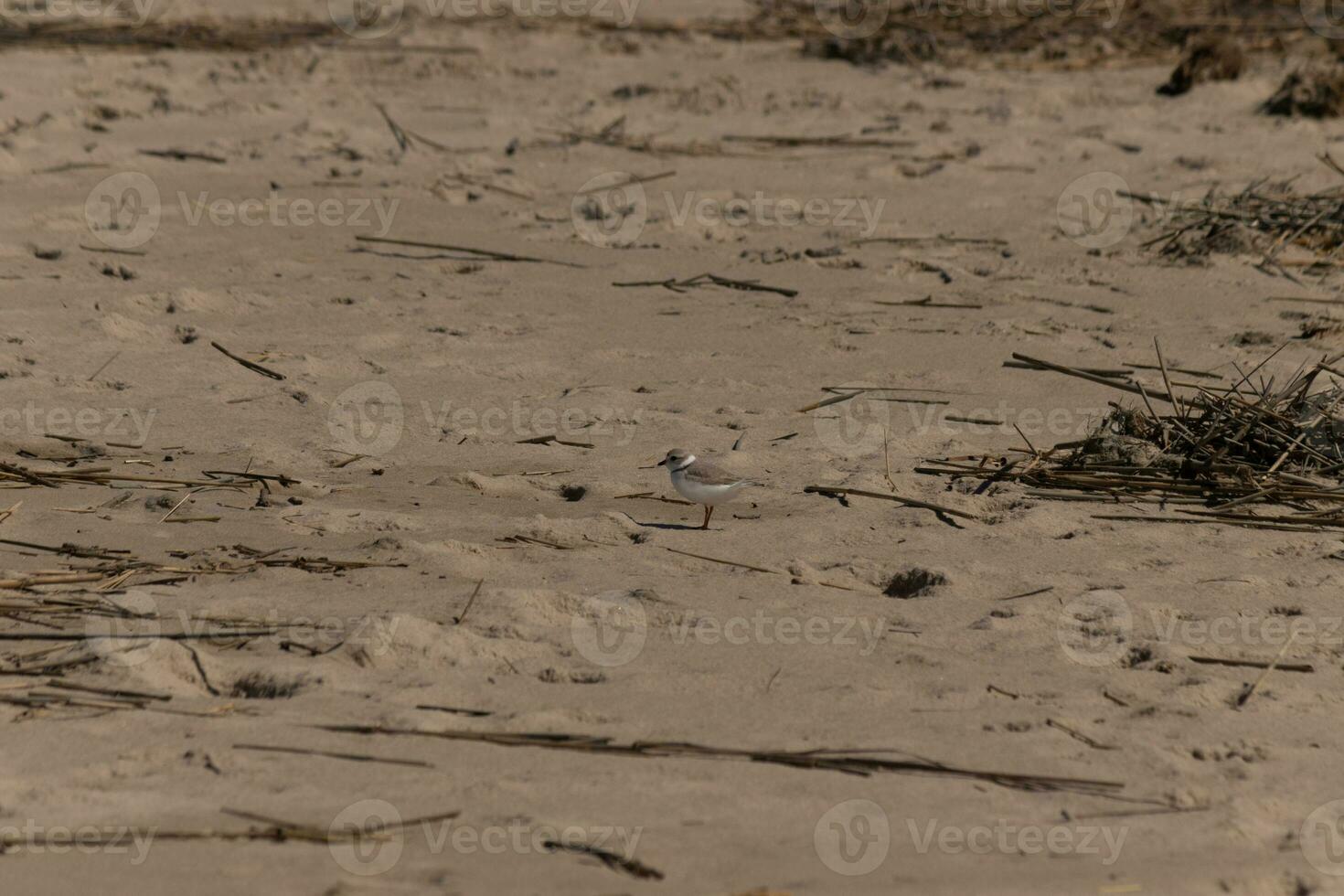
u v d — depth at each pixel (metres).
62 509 23.66
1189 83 64.12
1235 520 24.28
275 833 14.52
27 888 13.44
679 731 17.12
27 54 63.25
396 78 63.84
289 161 49.38
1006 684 18.67
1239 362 32.72
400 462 26.75
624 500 25.06
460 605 20.16
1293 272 40.25
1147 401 28.17
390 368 32.03
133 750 16.19
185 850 14.17
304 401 29.77
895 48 70.69
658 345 34.00
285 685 17.86
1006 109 59.47
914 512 24.48
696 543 22.97
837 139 54.69
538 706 17.61
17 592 20.25
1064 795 16.09
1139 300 37.84
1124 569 22.39
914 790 16.03
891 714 17.78
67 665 18.14
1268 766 16.95
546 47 72.62
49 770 15.69
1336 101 59.34
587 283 38.75
